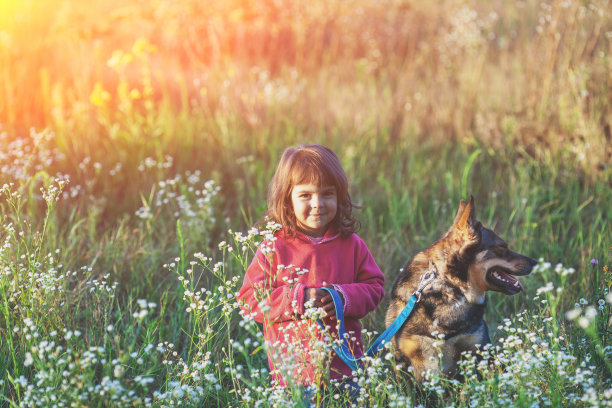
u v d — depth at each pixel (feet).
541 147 21.29
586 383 8.81
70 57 28.19
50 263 12.61
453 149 23.15
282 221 10.87
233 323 13.24
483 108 24.48
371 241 16.49
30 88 25.44
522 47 29.89
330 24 34.73
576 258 15.55
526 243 16.37
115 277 14.02
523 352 9.65
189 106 25.50
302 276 10.63
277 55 31.58
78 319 11.76
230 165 20.80
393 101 26.40
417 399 11.09
